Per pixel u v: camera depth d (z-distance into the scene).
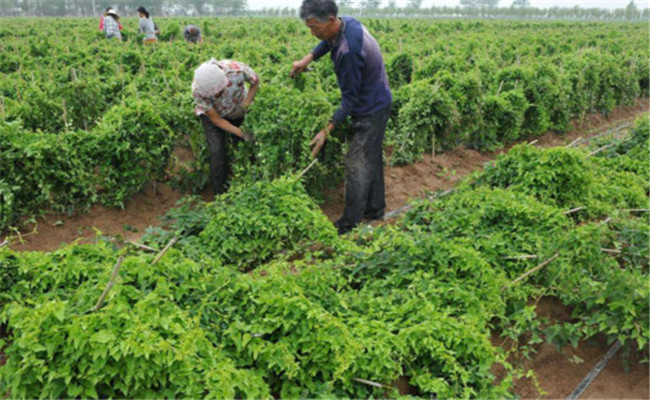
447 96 8.52
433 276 4.78
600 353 4.55
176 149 8.38
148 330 3.45
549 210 5.69
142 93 8.84
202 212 6.04
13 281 4.36
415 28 31.89
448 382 3.94
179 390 3.40
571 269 4.84
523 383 4.24
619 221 5.72
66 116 7.74
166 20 38.94
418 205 6.39
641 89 15.49
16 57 13.39
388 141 8.84
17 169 6.09
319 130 6.50
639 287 4.34
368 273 4.96
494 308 4.55
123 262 4.13
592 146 9.27
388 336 3.85
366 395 3.79
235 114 6.74
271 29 25.94
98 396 3.43
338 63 5.55
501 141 10.21
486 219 5.80
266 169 6.67
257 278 4.42
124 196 6.93
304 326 3.82
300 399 3.63
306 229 5.60
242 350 3.83
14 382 3.29
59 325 3.42
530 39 24.12
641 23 50.09
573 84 11.73
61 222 6.43
